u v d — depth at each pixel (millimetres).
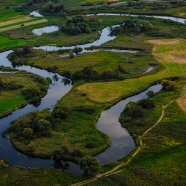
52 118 103812
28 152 91750
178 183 79062
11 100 119062
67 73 139500
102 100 118438
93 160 83250
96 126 104438
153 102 113750
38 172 84125
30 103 118562
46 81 133750
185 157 88250
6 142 97250
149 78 134750
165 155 89562
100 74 135250
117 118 108688
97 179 81562
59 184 80188
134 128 102188
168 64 146875
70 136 98312
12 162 89062
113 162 87500
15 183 80625
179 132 99125
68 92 125000
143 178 81125
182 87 125938
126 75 137000
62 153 90375
